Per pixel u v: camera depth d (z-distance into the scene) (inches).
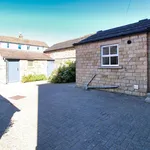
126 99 255.9
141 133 130.8
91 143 116.4
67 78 536.7
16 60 625.0
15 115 187.0
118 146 111.0
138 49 270.2
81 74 389.7
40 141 121.8
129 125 148.4
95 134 131.6
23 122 163.6
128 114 180.5
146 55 259.4
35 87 437.7
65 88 391.9
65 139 124.2
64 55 760.3
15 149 110.4
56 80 538.9
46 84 501.7
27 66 673.0
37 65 723.4
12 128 148.0
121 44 297.1
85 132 136.1
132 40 278.8
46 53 916.6
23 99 278.1
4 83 575.5
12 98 289.3
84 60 378.9
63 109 208.4
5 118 176.9
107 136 127.2
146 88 261.0
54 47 892.0
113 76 314.2
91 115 181.6
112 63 319.0
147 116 171.8
